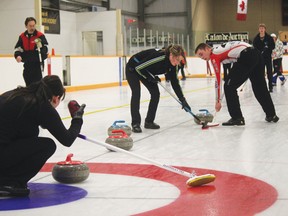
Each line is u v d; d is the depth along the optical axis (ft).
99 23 73.82
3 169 10.49
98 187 11.48
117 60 63.62
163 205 9.87
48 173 13.04
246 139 18.39
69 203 10.11
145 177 12.46
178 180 12.08
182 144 17.60
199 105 33.40
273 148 16.40
